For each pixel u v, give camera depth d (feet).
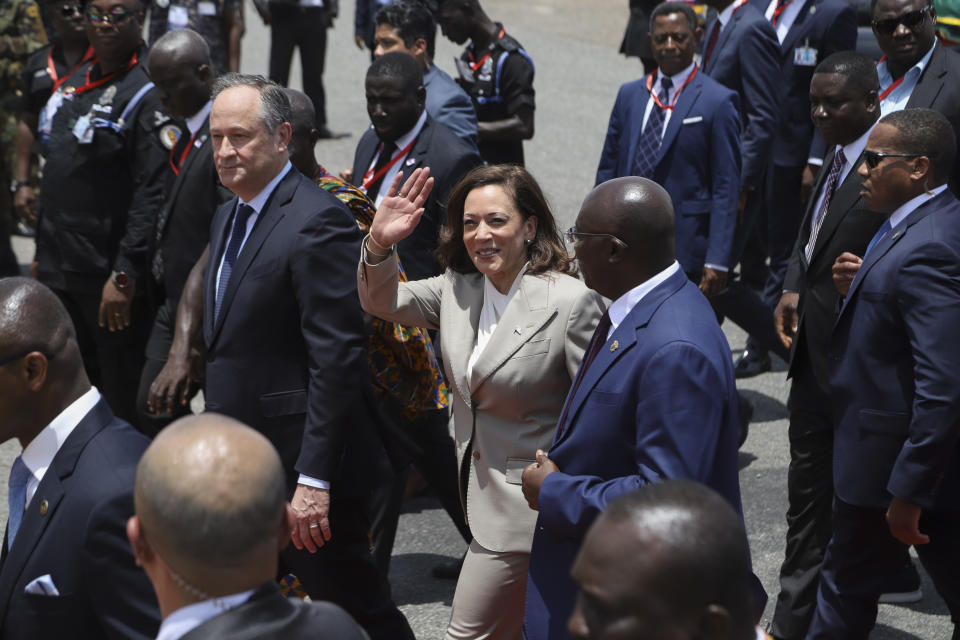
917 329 43.16
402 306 45.32
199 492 22.93
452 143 64.08
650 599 19.89
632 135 74.49
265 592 23.86
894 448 45.01
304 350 45.85
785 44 89.20
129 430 31.73
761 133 80.48
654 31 72.43
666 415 33.63
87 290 71.26
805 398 53.98
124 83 69.26
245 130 44.83
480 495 43.04
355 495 46.32
